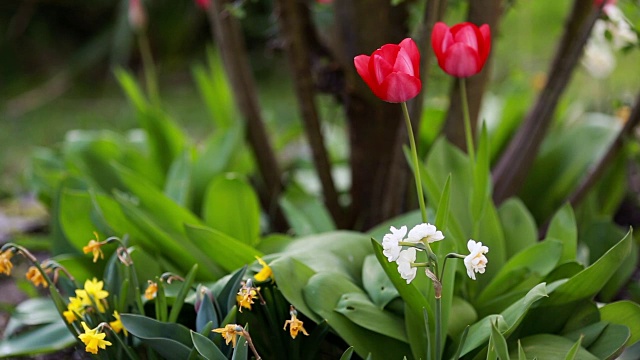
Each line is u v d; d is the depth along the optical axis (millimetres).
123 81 2225
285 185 2264
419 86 1546
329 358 1737
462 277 1735
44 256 2240
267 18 4633
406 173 1902
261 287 1678
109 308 1701
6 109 4195
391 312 1692
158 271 1771
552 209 2152
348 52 2012
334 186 2092
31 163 2312
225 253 1759
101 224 1849
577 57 1956
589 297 1662
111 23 4707
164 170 2236
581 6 1971
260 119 2162
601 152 2145
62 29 5074
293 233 2182
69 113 4039
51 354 1887
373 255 1755
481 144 1723
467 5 1989
